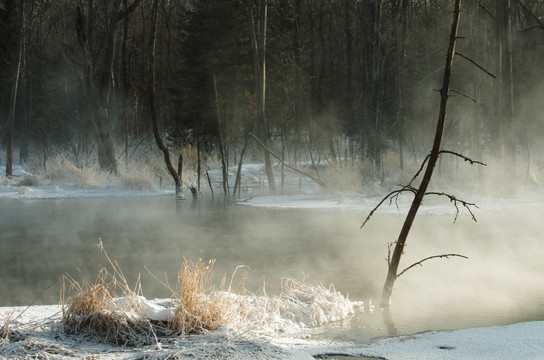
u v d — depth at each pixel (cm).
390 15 2816
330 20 4366
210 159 2795
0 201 1728
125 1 2317
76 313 439
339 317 482
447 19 3588
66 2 3803
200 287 457
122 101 3769
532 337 388
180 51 3809
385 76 2905
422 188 517
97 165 2239
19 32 2536
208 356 363
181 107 3678
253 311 458
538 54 3359
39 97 3778
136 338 410
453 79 2869
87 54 2228
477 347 372
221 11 3594
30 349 382
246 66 3612
